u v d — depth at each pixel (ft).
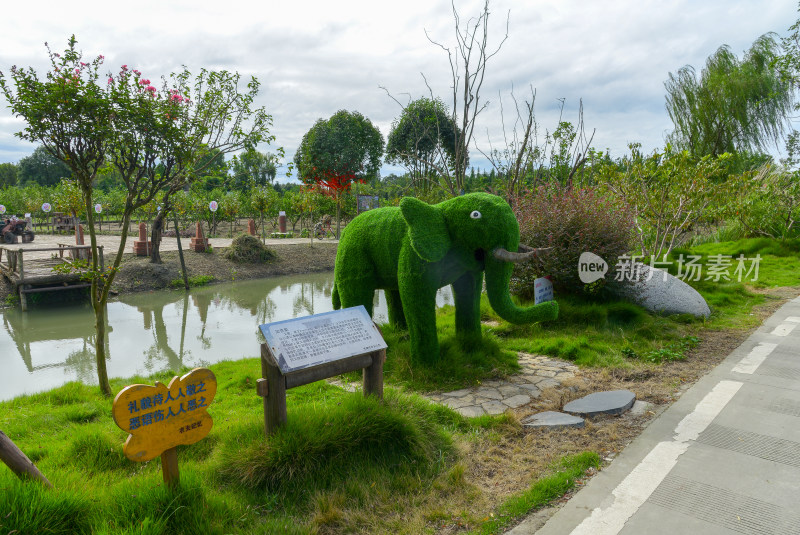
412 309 18.38
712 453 12.23
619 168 40.50
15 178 199.62
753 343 21.42
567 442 13.12
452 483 11.10
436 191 47.11
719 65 64.34
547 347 21.24
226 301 44.62
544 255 25.18
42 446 13.55
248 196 111.04
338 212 90.02
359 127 89.35
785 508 9.95
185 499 9.57
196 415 9.92
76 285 41.83
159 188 18.03
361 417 12.17
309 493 10.60
